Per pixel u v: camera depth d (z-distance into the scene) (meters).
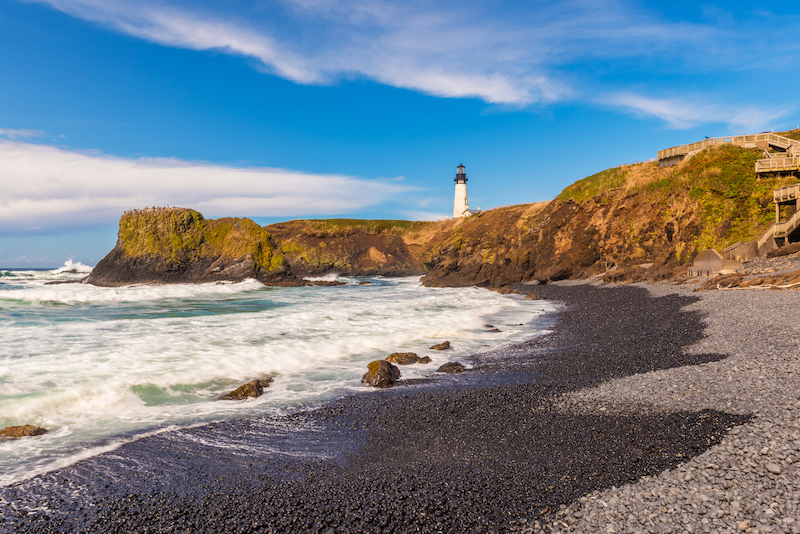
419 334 19.83
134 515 6.06
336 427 9.27
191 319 22.59
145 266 51.53
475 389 11.69
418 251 86.94
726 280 23.45
